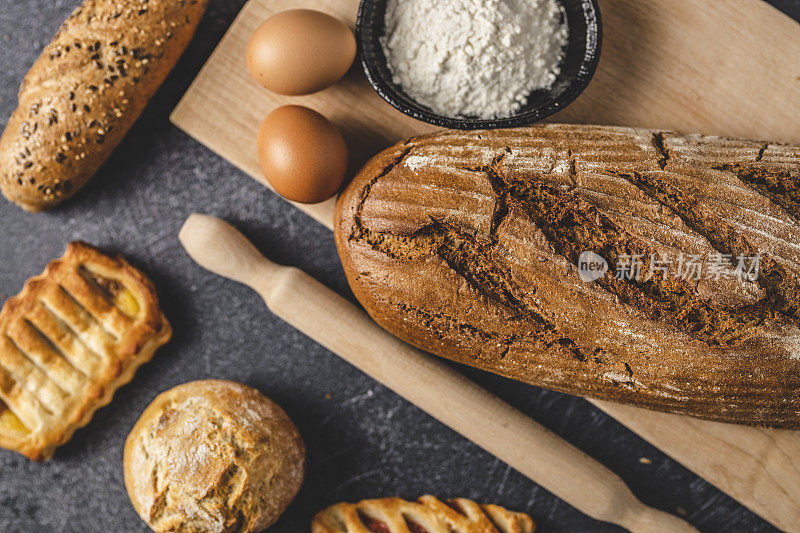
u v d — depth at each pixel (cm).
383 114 57
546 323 51
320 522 59
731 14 56
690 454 57
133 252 61
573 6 54
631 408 58
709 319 50
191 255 58
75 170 58
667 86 56
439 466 61
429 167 52
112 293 60
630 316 50
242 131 57
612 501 57
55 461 61
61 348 59
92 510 61
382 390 61
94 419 61
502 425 57
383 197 52
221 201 60
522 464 57
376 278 52
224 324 61
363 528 58
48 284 59
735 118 56
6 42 61
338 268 60
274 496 57
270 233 60
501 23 52
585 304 50
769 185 51
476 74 53
